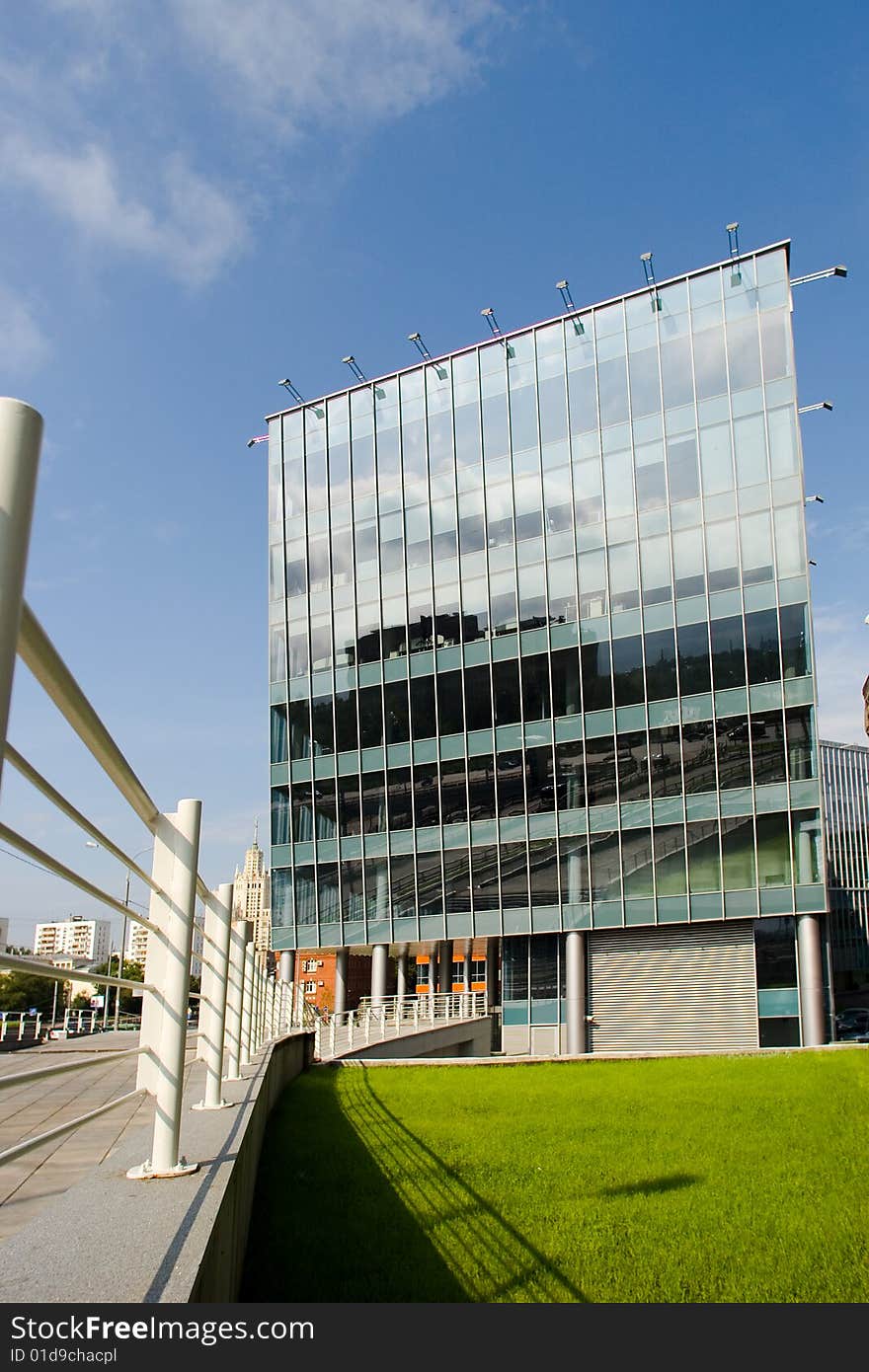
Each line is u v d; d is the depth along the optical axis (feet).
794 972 102.58
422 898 122.31
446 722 124.26
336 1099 44.93
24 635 5.70
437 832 122.83
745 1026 103.45
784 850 103.35
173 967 13.24
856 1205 26.08
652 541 113.91
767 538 107.96
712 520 111.04
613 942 112.16
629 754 112.16
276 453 142.92
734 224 112.06
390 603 130.52
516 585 121.70
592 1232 23.56
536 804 116.98
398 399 134.41
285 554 139.64
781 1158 31.81
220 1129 17.30
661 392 116.16
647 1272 20.80
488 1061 66.33
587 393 120.78
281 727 136.05
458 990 149.59
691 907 106.42
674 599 111.75
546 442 122.52
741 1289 20.02
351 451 137.18
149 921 12.19
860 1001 131.44
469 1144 33.81
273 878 133.08
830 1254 22.25
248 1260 19.88
